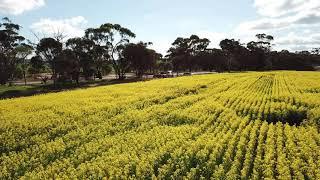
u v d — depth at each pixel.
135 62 92.56
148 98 30.77
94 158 14.82
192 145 15.50
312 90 35.84
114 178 12.56
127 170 13.00
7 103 29.81
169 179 12.55
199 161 14.06
